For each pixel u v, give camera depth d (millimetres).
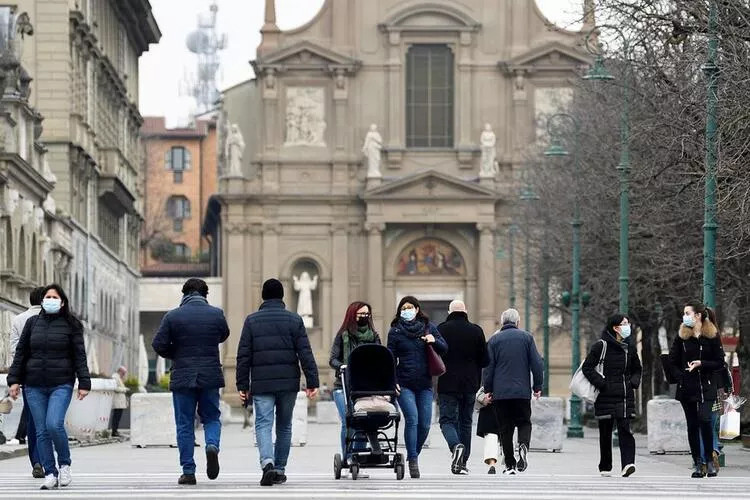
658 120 91375
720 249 94312
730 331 170500
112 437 106875
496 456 62781
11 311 117812
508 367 61000
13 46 134500
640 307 128250
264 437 52094
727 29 80812
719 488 53250
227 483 53438
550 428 92562
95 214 180000
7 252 125562
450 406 59719
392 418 54656
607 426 60312
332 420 177375
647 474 64750
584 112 144250
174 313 51625
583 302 129500
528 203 176500
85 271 170875
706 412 60781
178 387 51438
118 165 188625
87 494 47375
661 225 99562
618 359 59906
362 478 57031
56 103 157125
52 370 51062
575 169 143375
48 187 141750
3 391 85125
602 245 132875
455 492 48656
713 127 74000
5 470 64125
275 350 52156
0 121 123938
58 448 50969
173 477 57938
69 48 158250
